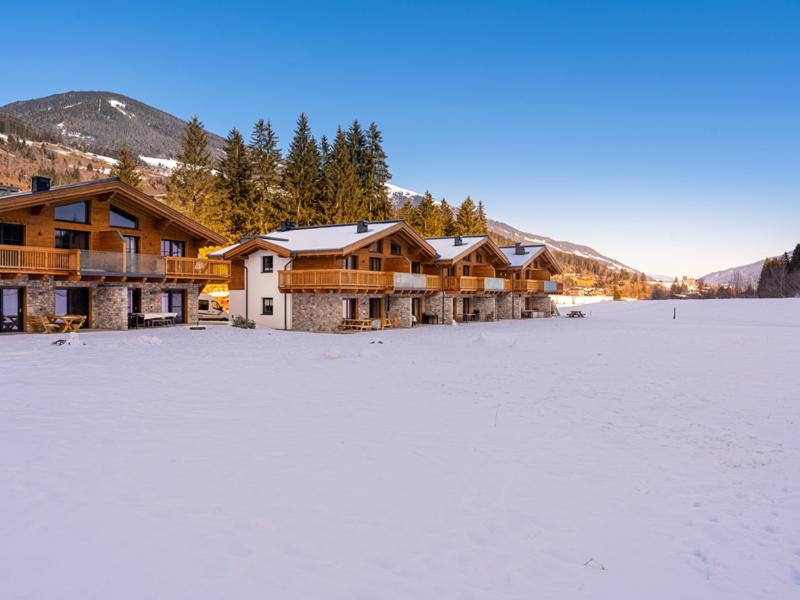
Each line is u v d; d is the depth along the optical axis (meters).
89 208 30.33
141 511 6.02
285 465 7.75
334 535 5.69
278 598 4.48
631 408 12.80
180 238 35.50
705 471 8.34
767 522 6.53
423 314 44.81
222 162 61.72
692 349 26.66
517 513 6.52
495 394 14.19
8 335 25.80
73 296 30.30
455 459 8.46
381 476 7.52
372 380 15.60
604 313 66.69
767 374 18.33
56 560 4.91
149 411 10.75
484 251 51.06
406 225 39.94
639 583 5.08
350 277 34.66
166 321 34.03
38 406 10.87
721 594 4.93
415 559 5.30
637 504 7.00
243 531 5.65
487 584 4.93
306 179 63.12
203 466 7.55
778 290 101.94
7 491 6.45
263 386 13.97
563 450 9.23
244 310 39.06
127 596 4.39
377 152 70.56
